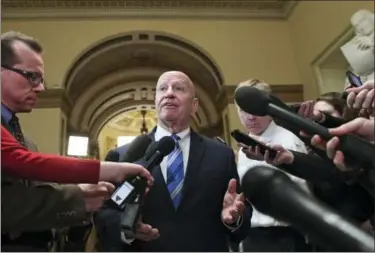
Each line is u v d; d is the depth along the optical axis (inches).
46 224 30.4
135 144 41.4
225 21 130.4
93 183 33.2
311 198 17.6
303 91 118.4
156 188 43.0
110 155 42.6
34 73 38.2
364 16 99.6
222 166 46.4
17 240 29.2
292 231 21.8
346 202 20.8
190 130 50.1
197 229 41.6
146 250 38.1
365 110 26.5
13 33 39.2
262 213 18.3
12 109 37.4
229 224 40.2
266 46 132.6
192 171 45.2
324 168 21.4
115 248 33.4
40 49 40.7
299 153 23.4
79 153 41.6
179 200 43.1
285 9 138.9
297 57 130.6
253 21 138.3
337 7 126.7
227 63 124.1
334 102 32.3
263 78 129.0
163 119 47.5
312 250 18.1
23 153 31.8
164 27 97.2
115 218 33.5
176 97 47.4
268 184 17.9
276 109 22.4
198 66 109.7
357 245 15.9
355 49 91.7
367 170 20.8
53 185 33.0
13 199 29.6
